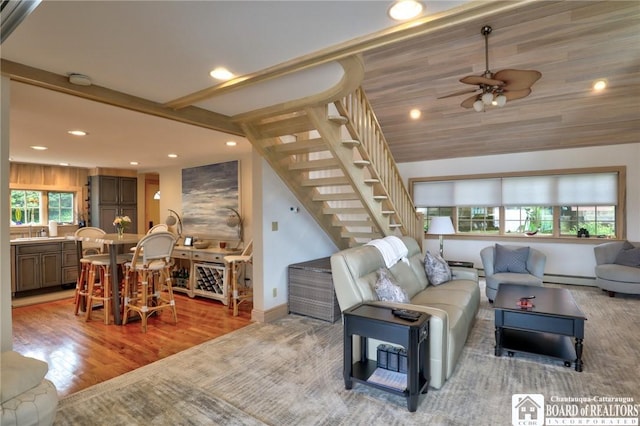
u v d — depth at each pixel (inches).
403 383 95.5
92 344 135.6
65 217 258.4
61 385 103.9
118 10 66.6
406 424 84.7
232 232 221.6
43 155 211.9
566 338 132.0
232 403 94.2
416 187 288.8
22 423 69.2
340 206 213.6
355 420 86.5
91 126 144.6
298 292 171.5
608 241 221.6
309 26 74.5
